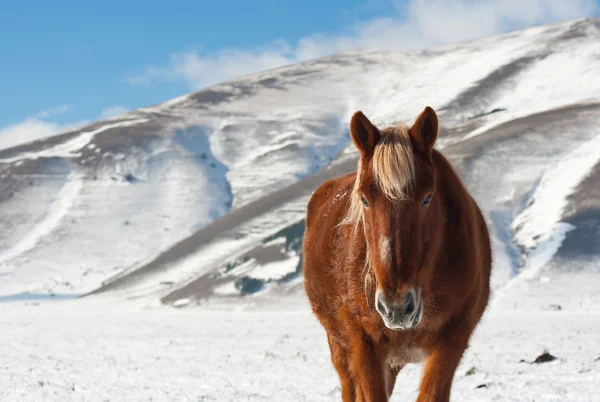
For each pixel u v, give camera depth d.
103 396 11.38
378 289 4.69
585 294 64.31
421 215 4.80
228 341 29.64
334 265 5.92
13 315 73.19
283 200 130.62
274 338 31.17
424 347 5.46
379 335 5.39
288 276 83.88
